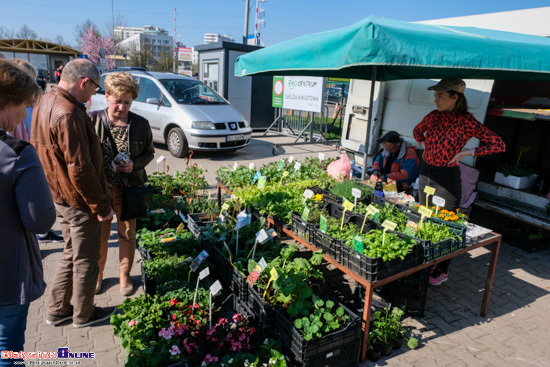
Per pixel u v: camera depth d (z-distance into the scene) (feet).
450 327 11.28
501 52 10.09
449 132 12.44
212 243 11.80
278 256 11.10
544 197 16.19
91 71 8.40
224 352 8.61
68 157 8.16
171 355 8.02
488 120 22.48
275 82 40.57
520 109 16.58
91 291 10.04
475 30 13.83
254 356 8.45
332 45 10.18
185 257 11.75
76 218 9.16
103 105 31.58
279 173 17.33
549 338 10.98
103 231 11.35
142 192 10.69
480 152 12.19
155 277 10.64
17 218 6.15
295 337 8.36
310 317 8.65
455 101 12.37
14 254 6.16
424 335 10.85
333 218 11.83
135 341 7.87
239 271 10.00
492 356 10.11
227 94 41.22
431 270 12.30
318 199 13.98
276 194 13.55
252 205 13.67
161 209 15.44
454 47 9.45
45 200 6.20
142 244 12.26
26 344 9.62
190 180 18.44
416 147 19.39
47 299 11.70
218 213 14.64
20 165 5.93
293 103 39.04
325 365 8.73
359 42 9.03
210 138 27.89
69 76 8.21
